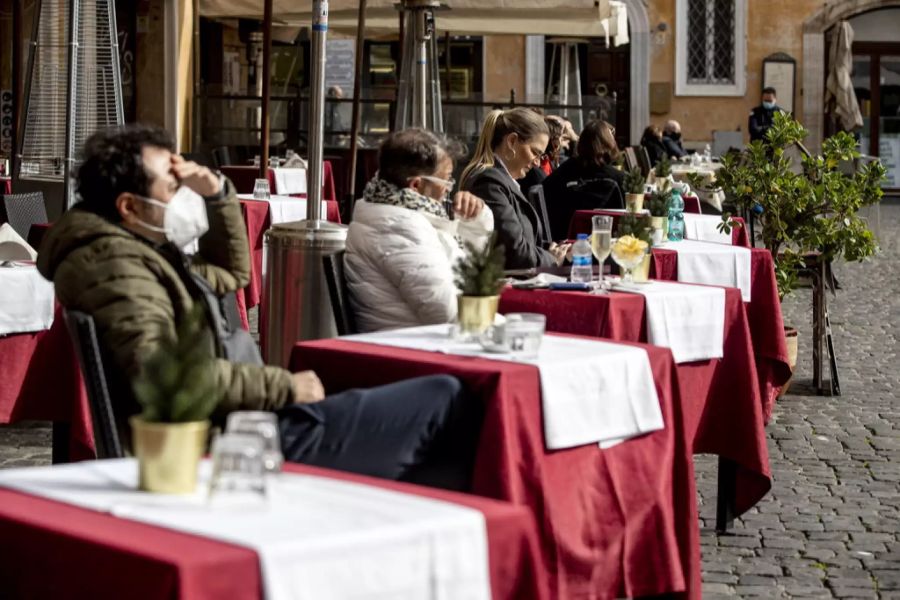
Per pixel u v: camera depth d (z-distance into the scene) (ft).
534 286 24.39
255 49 89.35
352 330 22.53
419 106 46.01
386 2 66.23
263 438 11.40
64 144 46.37
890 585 21.84
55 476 12.26
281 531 10.73
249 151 79.66
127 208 16.14
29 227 39.22
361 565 10.70
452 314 22.17
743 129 126.21
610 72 125.59
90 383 15.28
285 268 28.63
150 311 15.49
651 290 24.41
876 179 36.63
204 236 18.30
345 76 96.89
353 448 15.78
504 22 74.54
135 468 12.59
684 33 125.08
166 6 76.43
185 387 11.73
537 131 30.07
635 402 17.98
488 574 11.57
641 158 80.64
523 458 16.47
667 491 18.37
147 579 10.06
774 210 36.17
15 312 27.63
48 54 46.60
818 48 126.11
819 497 27.09
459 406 16.26
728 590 21.35
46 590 10.73
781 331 31.24
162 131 16.43
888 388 38.99
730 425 24.48
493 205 29.04
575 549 16.93
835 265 71.67
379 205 22.53
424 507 11.68
